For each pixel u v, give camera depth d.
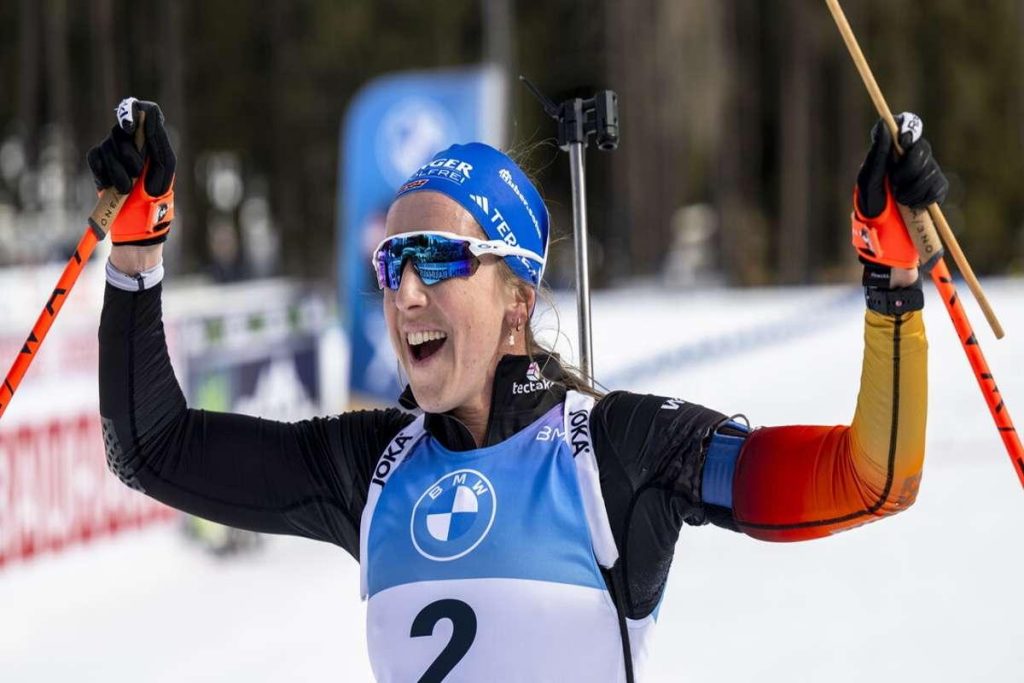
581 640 6.41
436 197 6.83
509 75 67.38
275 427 7.52
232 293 26.75
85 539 21.05
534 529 6.50
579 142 8.26
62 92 100.00
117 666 17.67
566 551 6.46
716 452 6.52
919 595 19.34
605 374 42.81
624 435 6.63
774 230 117.00
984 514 24.11
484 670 6.41
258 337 25.02
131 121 6.71
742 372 43.41
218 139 109.25
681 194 116.88
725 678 16.16
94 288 21.88
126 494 22.03
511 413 6.84
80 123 105.69
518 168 7.21
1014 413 33.84
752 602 19.45
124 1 106.06
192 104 107.81
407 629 6.62
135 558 22.12
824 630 17.92
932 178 5.73
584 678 6.41
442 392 6.85
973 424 32.66
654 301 61.00
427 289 6.77
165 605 20.55
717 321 52.12
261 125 109.69
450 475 6.80
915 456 5.92
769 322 51.97
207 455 7.38
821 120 116.38
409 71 106.25
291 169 107.75
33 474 20.02
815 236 114.44
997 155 115.25
